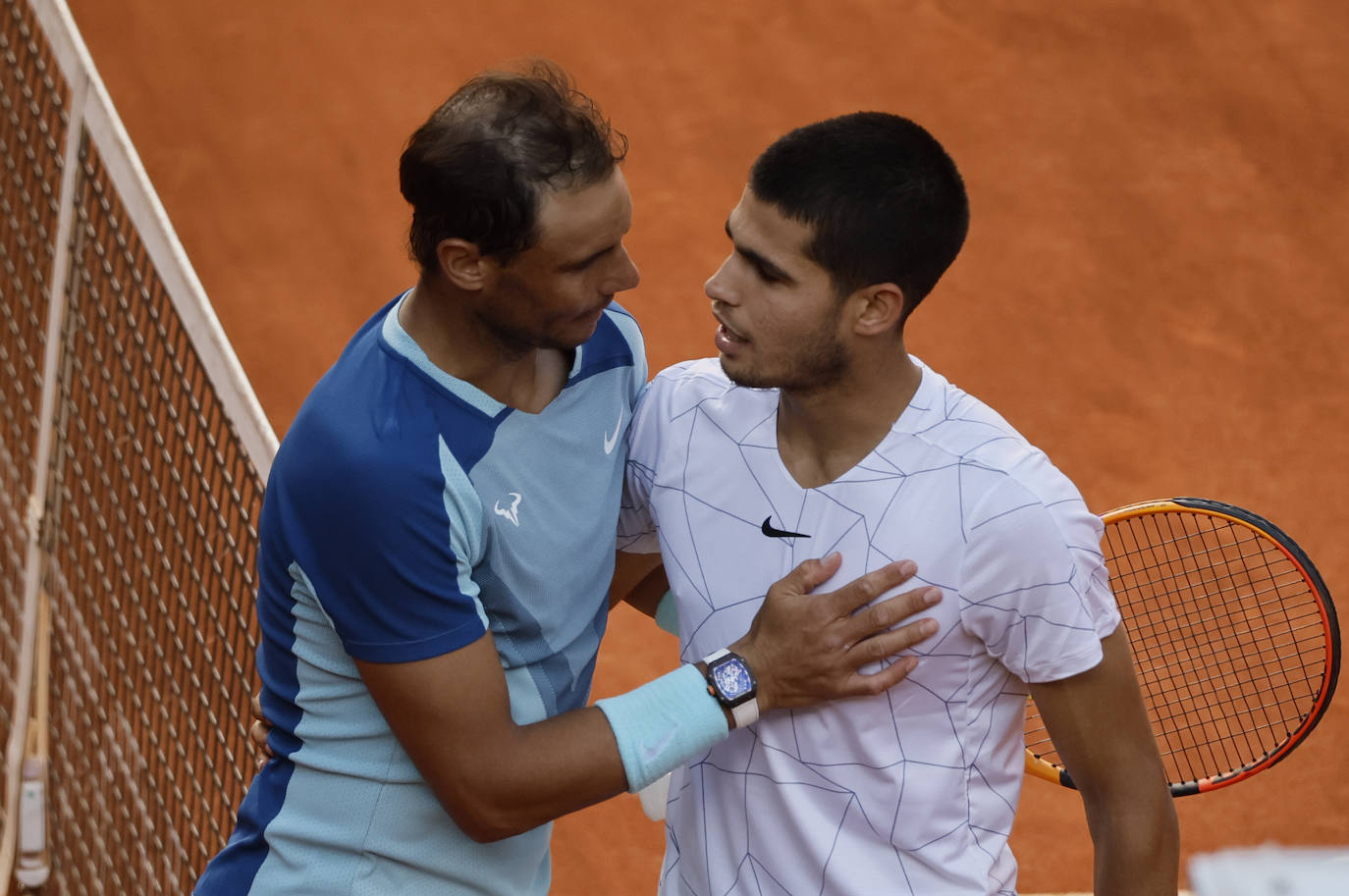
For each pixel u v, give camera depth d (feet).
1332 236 100.32
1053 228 102.17
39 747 45.14
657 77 116.88
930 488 25.09
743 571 26.81
